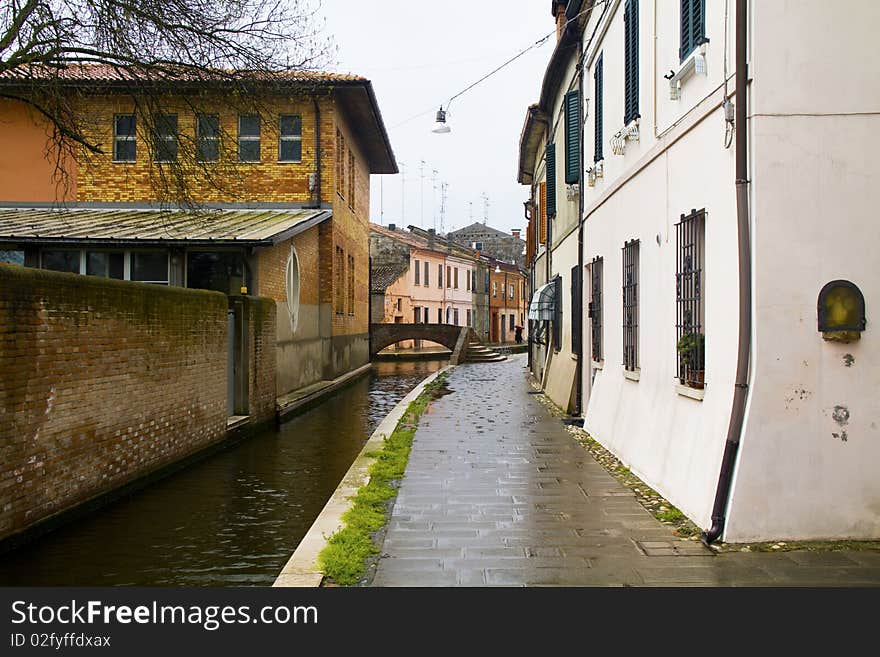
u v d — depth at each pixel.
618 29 9.86
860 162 5.29
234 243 14.90
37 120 19.91
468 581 4.89
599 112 11.30
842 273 5.28
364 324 30.50
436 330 36.50
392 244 49.28
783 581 4.69
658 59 7.75
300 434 13.77
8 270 6.46
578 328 13.14
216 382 11.76
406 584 4.85
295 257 18.59
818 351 5.30
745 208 5.39
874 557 5.04
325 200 20.94
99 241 15.13
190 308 10.72
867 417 5.30
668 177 7.31
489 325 65.81
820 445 5.31
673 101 7.22
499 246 77.56
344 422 15.40
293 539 7.08
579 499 7.12
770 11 5.30
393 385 24.44
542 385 19.08
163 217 17.36
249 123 20.97
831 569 4.85
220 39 11.07
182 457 10.45
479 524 6.26
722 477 5.49
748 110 5.39
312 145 20.94
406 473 8.42
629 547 5.52
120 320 8.60
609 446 9.63
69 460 7.51
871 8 5.29
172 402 10.09
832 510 5.30
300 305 19.11
